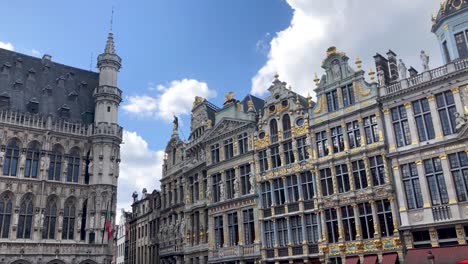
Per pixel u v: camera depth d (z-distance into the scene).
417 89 32.97
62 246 47.84
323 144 38.03
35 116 50.81
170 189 56.84
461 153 30.20
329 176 36.94
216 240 44.91
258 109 48.28
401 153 32.81
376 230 32.84
